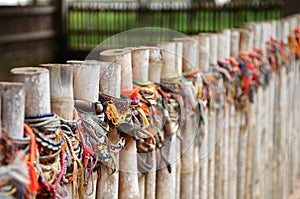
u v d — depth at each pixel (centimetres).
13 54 962
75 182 143
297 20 427
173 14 1091
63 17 1080
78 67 154
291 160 440
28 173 120
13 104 124
